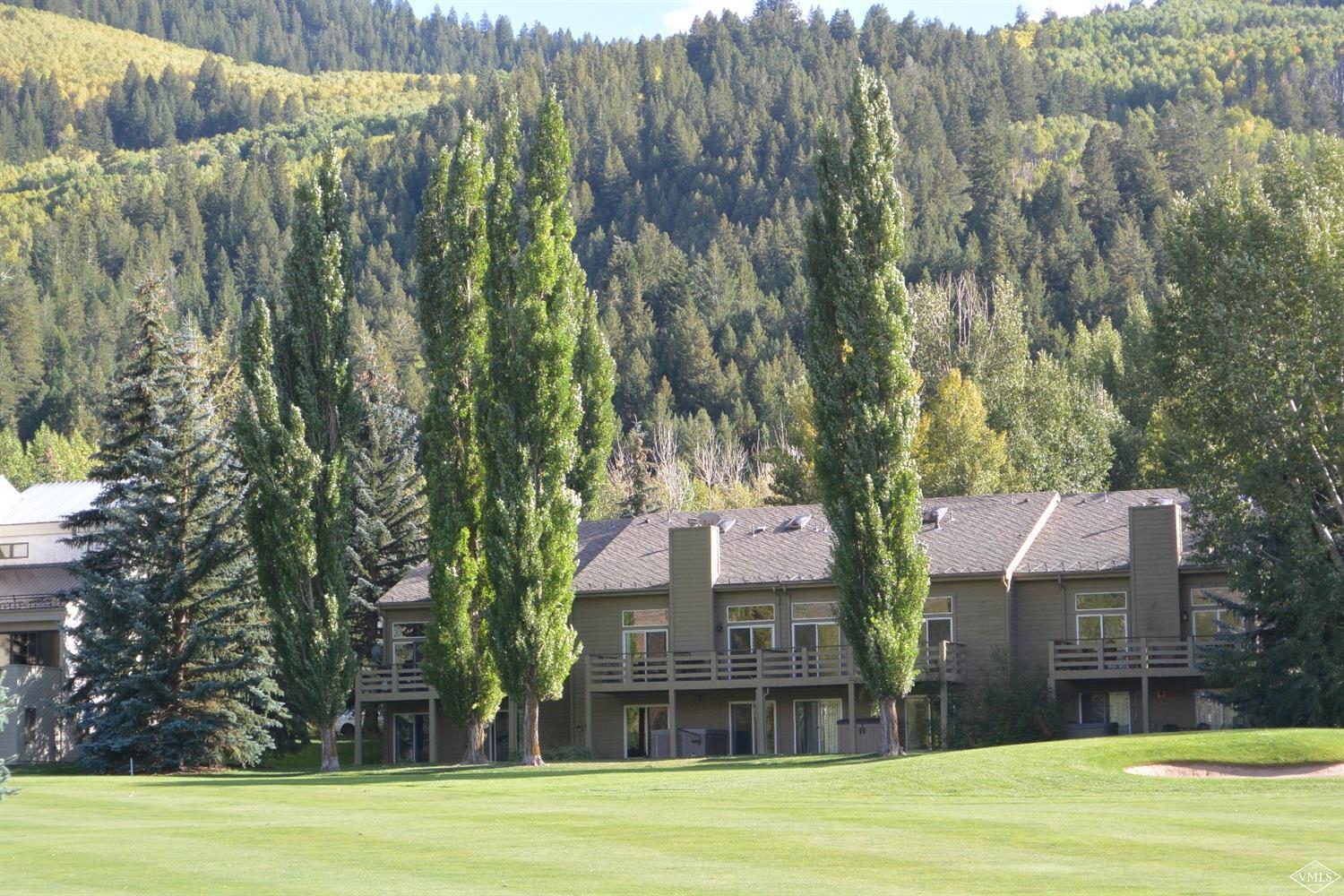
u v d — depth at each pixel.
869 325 66.19
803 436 127.12
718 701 77.31
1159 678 71.31
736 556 79.56
